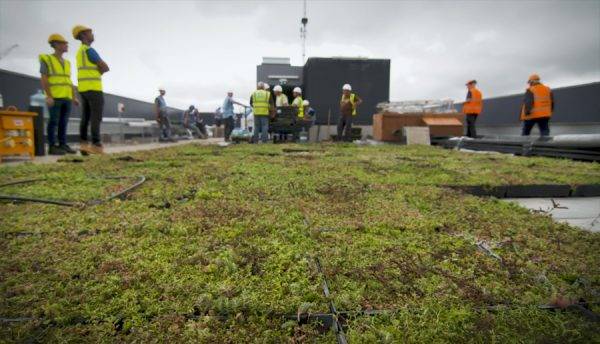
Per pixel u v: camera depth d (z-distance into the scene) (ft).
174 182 13.78
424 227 8.27
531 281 5.68
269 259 6.33
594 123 32.81
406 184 13.84
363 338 4.13
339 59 51.52
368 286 5.42
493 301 5.02
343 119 45.75
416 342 4.09
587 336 4.16
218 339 4.12
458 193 12.12
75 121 42.32
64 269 5.85
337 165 19.20
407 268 6.04
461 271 6.01
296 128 46.60
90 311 4.61
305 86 53.26
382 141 42.98
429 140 40.65
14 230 7.79
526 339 4.12
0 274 5.68
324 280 5.56
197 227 8.11
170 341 4.09
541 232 8.14
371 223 8.50
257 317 4.52
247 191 12.03
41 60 25.64
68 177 14.58
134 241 7.20
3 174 15.55
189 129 79.77
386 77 52.34
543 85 32.89
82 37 25.49
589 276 5.71
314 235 7.55
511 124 44.55
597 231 8.81
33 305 4.76
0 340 4.00
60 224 8.34
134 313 4.60
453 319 4.52
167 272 5.77
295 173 16.19
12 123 22.63
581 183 14.06
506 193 13.60
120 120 52.90
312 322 4.49
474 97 40.75
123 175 15.12
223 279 5.60
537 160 22.77
